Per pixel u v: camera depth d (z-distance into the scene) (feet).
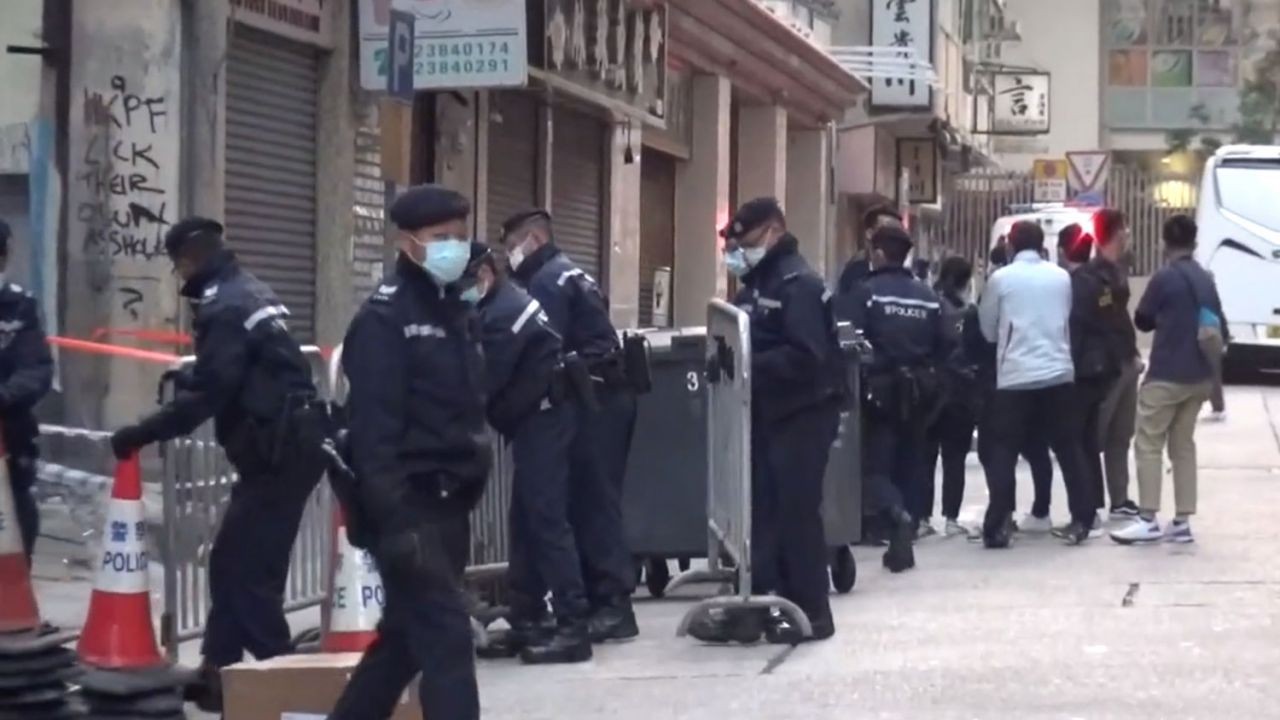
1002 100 205.57
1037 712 34.55
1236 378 144.25
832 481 49.19
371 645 28.86
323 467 33.91
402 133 48.91
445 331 28.07
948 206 197.67
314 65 64.49
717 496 46.11
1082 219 134.21
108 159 55.36
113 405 55.21
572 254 93.71
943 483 62.44
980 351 60.44
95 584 34.50
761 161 129.08
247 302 33.35
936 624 44.47
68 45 55.67
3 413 37.29
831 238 149.07
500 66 58.65
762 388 41.68
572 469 43.11
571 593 40.93
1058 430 58.65
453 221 27.94
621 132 97.19
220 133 56.75
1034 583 50.75
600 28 86.33
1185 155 261.85
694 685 37.78
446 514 28.17
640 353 43.34
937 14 157.07
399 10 50.96
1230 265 141.49
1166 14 266.77
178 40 55.67
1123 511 63.87
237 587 34.24
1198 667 38.47
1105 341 58.54
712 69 113.91
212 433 37.76
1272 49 260.42
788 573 43.01
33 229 56.03
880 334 54.13
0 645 32.35
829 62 132.36
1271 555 55.31
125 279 55.36
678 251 116.16
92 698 32.99
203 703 34.76
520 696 37.09
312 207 64.85
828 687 37.19
